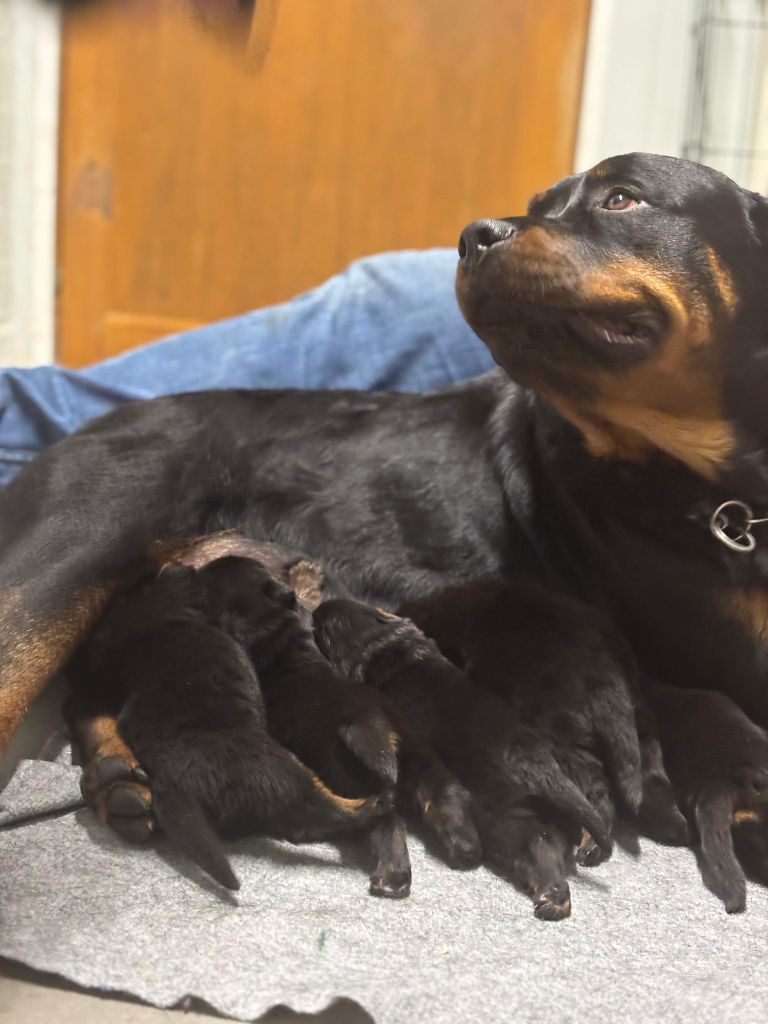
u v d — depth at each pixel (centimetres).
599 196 71
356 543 85
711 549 74
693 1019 51
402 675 69
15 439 107
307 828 61
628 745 65
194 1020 50
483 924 57
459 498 84
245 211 189
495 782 62
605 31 178
